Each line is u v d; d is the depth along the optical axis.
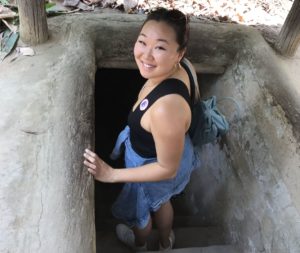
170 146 1.48
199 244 2.63
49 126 2.00
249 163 2.48
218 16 3.17
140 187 1.88
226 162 2.78
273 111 2.42
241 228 2.46
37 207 1.66
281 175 2.18
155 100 1.49
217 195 2.84
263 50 2.79
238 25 2.97
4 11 2.66
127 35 2.69
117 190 3.25
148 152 1.71
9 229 1.58
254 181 2.39
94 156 1.71
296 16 2.69
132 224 2.16
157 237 2.53
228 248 2.48
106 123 3.71
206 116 1.82
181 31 1.45
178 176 1.84
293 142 2.21
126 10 2.99
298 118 2.33
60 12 2.79
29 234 1.57
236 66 2.87
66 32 2.62
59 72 2.33
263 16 3.32
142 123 1.59
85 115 2.09
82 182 1.77
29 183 1.74
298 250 1.91
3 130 1.95
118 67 2.81
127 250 2.45
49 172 1.79
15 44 2.49
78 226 1.62
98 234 2.54
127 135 1.87
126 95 3.77
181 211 3.31
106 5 2.99
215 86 3.10
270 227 2.17
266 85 2.57
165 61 1.45
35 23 2.41
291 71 2.73
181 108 1.45
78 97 2.19
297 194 2.04
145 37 1.45
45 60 2.40
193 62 2.88
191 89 1.66
